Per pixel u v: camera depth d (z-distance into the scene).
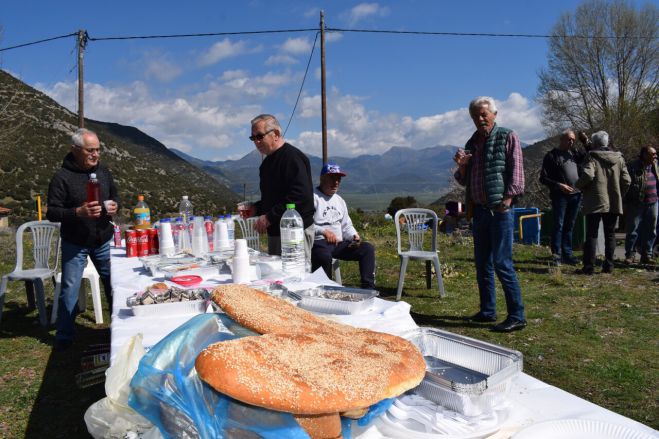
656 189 7.59
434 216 6.14
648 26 23.23
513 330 4.58
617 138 21.59
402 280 5.98
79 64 18.84
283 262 2.88
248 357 1.12
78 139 4.05
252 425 1.05
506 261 4.42
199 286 2.56
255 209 4.16
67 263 4.26
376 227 14.08
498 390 1.26
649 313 5.02
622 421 1.21
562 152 7.50
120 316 2.13
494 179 4.23
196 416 1.07
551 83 25.78
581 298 5.71
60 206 4.07
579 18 24.70
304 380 1.08
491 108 4.17
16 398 3.40
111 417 1.26
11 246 10.91
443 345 1.58
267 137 3.85
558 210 7.56
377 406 1.19
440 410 1.25
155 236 3.88
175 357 1.21
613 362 3.74
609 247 6.94
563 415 1.27
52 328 5.01
